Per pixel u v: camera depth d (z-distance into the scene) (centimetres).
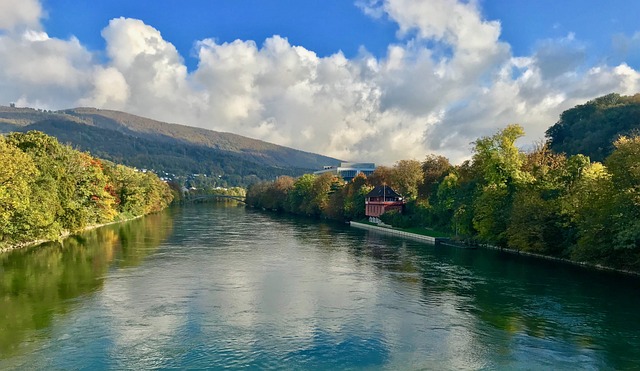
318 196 18688
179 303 4341
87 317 3869
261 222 15362
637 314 4112
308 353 3172
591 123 16338
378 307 4309
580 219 6875
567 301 4553
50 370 2836
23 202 7156
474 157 10256
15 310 4056
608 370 2948
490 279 5631
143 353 3122
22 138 9262
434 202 12925
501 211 8531
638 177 5712
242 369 2905
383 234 11650
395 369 2939
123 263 6450
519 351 3247
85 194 11344
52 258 6812
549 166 9594
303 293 4819
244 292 4816
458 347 3316
